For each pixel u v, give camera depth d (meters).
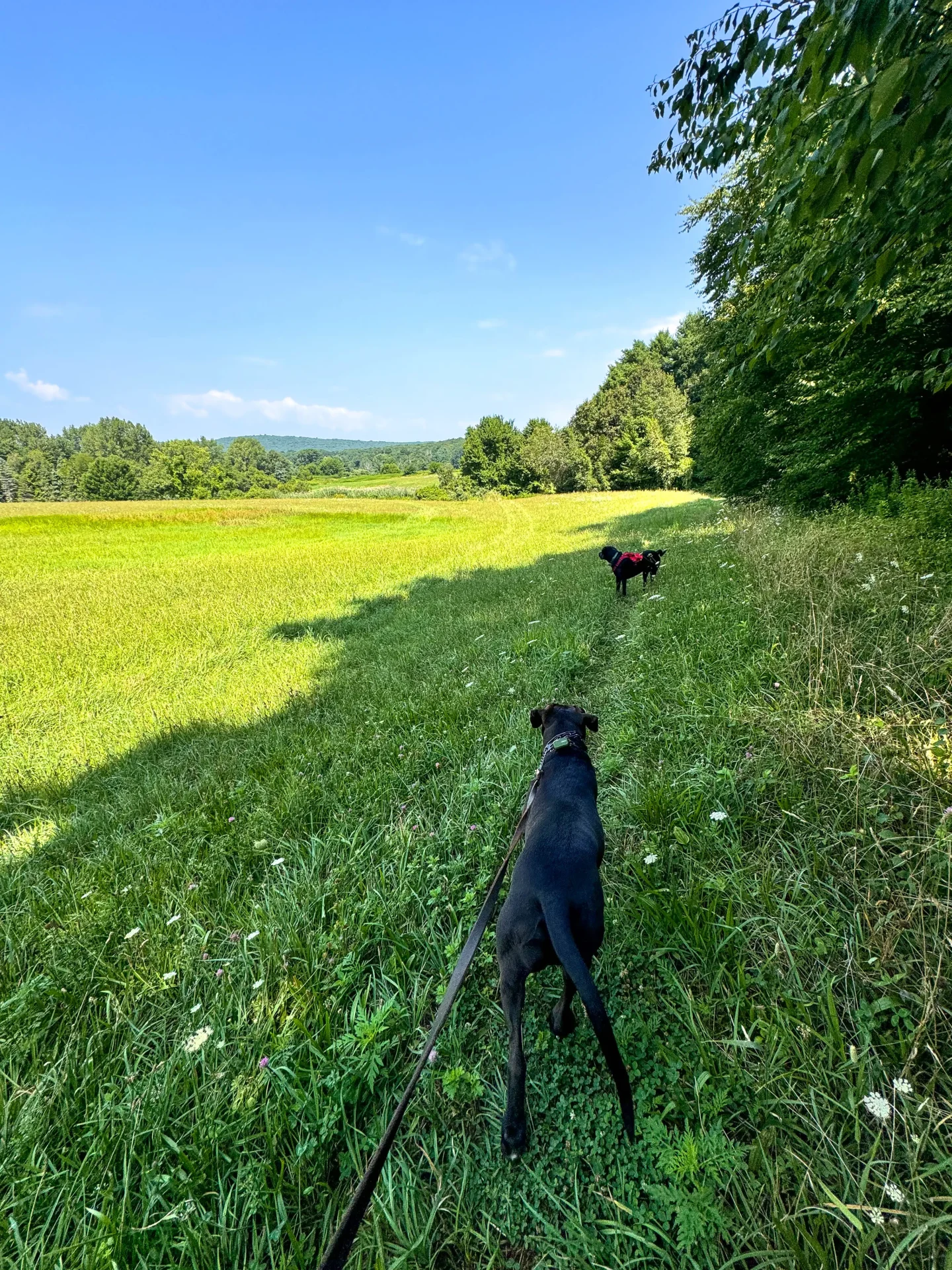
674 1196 1.53
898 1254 1.29
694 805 2.98
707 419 16.31
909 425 9.89
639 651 5.64
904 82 1.58
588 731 4.55
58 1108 1.99
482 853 3.03
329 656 7.93
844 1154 1.55
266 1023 2.20
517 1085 1.83
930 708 2.87
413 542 23.92
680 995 2.11
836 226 2.98
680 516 20.33
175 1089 1.99
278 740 5.10
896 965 1.91
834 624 4.20
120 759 5.29
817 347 9.02
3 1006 2.39
